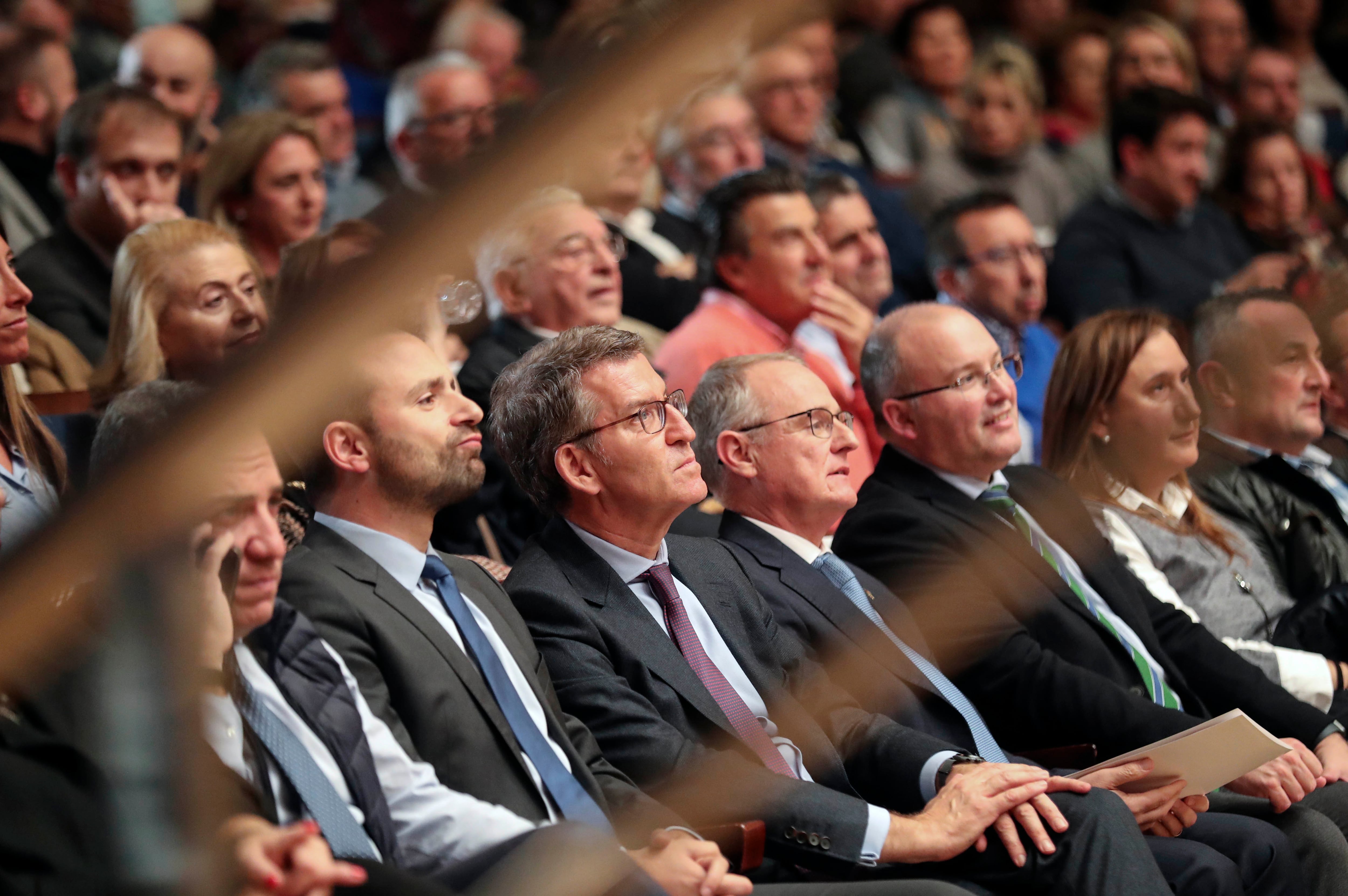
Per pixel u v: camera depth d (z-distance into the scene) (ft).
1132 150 47.14
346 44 57.88
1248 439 32.30
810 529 25.29
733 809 20.15
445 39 54.34
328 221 42.57
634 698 20.84
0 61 37.19
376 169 45.42
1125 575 28.27
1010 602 26.58
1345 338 35.27
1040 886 20.22
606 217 40.11
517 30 54.75
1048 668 25.27
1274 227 49.34
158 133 31.24
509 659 19.99
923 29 57.77
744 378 25.40
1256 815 24.67
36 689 12.96
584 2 55.01
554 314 30.73
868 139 56.90
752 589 23.61
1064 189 53.26
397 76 56.59
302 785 16.21
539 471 22.39
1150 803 22.27
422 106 40.70
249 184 34.27
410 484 19.56
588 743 20.21
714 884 17.74
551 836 16.89
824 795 20.34
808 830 20.07
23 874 13.26
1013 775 20.80
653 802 19.56
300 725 16.92
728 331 34.55
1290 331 31.89
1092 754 23.93
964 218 39.37
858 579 25.64
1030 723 25.40
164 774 5.84
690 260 41.32
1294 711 27.30
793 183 35.14
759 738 21.40
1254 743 21.80
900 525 27.02
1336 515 32.19
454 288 22.04
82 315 30.53
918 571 26.40
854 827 20.02
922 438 27.68
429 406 19.65
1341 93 71.05
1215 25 67.31
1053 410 30.45
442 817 17.37
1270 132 49.47
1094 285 46.52
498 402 22.80
